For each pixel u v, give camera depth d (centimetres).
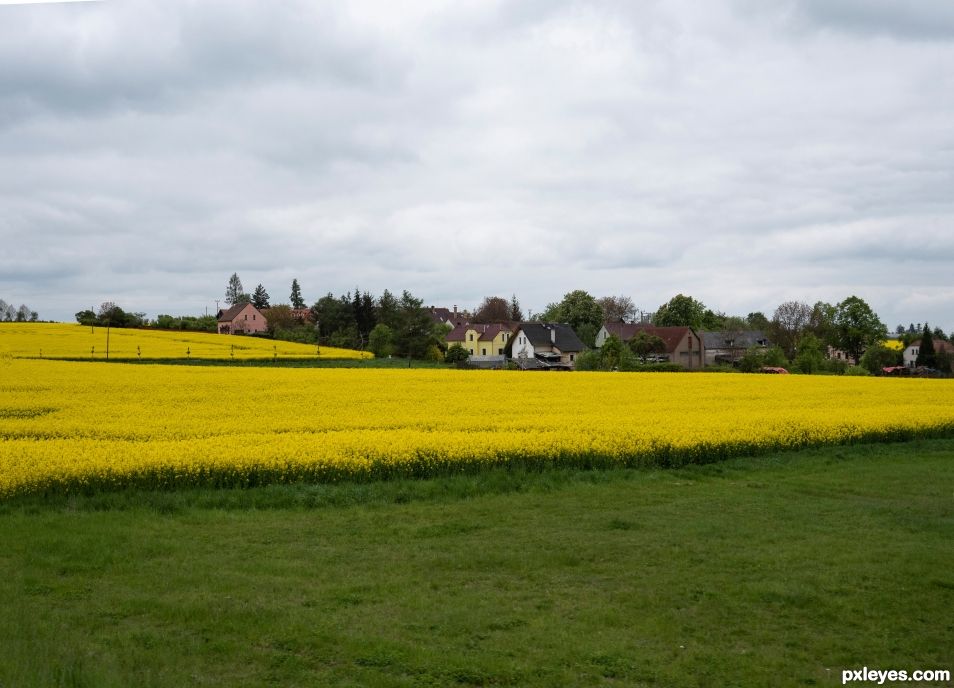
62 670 696
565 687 721
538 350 9881
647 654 795
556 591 985
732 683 736
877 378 4834
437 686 714
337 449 1747
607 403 3089
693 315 13350
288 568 1062
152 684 689
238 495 1506
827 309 11312
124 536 1215
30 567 1041
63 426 2066
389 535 1262
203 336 8350
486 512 1445
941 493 1670
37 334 7312
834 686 730
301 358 6356
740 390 3800
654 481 1778
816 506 1517
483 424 2259
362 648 789
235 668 743
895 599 961
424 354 8362
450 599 945
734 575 1054
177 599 924
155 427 2122
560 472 1789
